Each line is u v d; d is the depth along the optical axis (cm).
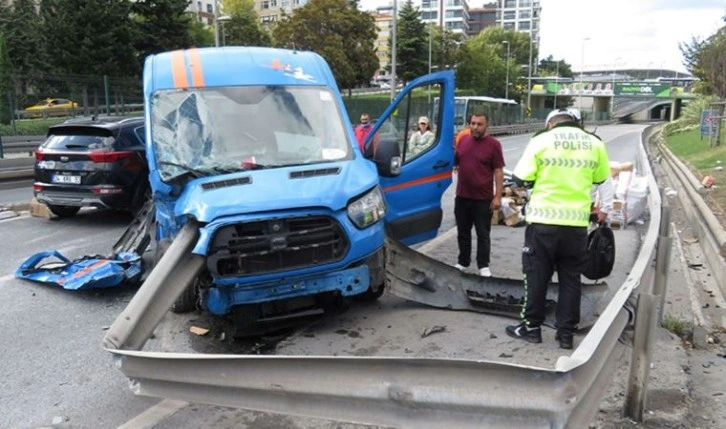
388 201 596
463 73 6794
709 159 1673
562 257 461
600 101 10550
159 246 504
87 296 617
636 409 347
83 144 933
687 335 490
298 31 4516
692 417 363
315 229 445
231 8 6919
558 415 209
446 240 880
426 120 638
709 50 2388
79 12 3569
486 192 641
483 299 556
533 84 10444
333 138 538
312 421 369
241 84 557
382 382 229
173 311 548
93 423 372
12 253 780
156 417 378
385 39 11125
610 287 622
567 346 462
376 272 506
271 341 497
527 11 16000
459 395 219
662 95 9644
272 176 471
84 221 1002
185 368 268
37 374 440
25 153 1908
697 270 705
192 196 453
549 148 450
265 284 443
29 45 4206
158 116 533
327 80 598
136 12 4041
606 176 461
